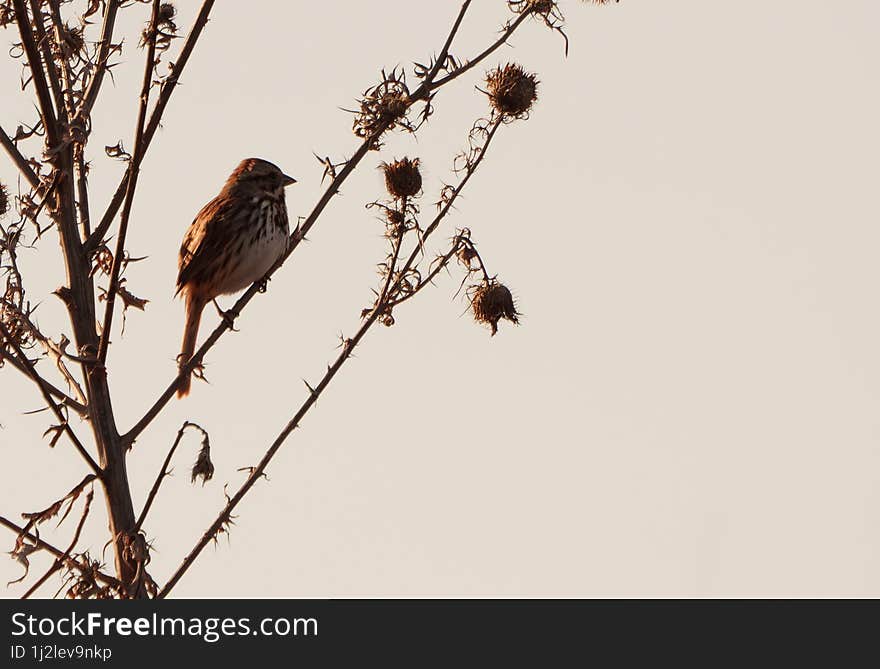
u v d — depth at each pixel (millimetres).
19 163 11312
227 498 10406
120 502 10680
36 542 10344
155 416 11070
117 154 10703
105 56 11539
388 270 11336
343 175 11641
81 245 11234
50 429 10406
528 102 12031
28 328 10742
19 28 10383
